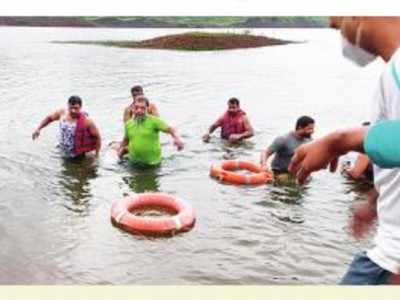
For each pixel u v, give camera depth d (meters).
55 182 5.30
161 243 4.00
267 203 4.93
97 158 6.14
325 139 0.90
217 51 17.92
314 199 5.02
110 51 17.42
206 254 3.84
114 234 4.13
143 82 12.23
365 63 0.99
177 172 5.80
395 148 0.81
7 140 6.82
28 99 9.82
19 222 4.25
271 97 10.77
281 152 5.77
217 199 5.02
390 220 1.13
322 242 4.09
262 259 3.79
